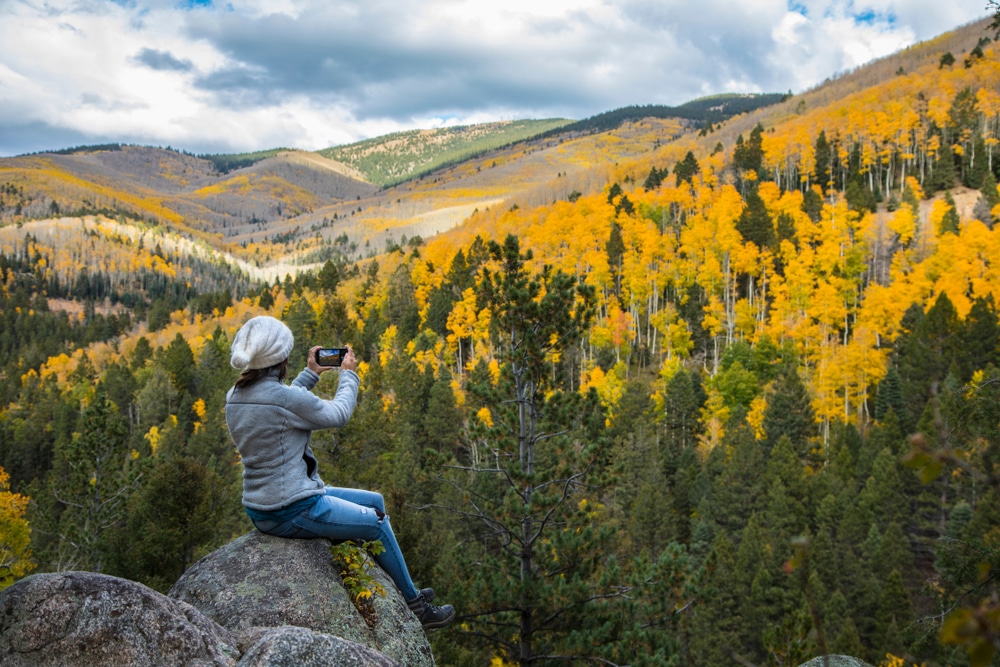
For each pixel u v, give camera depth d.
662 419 63.69
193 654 2.82
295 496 3.90
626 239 103.75
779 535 37.28
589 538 10.97
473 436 11.71
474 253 116.50
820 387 64.44
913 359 60.31
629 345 86.06
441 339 90.25
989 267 83.88
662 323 85.38
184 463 18.97
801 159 132.75
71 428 74.25
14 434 80.88
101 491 23.45
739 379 67.56
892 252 100.38
